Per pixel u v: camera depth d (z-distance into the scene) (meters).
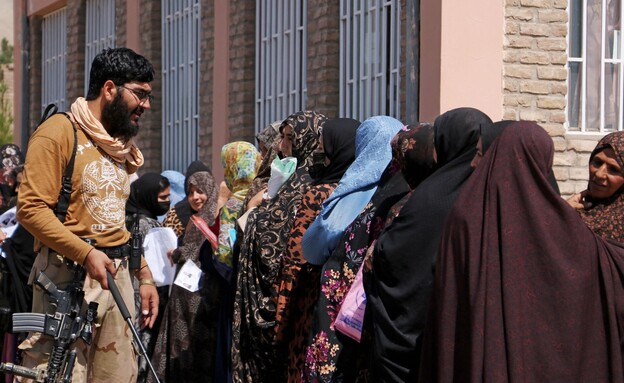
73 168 4.88
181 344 6.40
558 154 7.31
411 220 3.83
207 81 10.64
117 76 4.95
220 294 6.35
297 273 4.98
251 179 6.28
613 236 4.12
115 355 5.02
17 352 6.89
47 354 4.86
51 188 4.82
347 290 4.39
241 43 9.93
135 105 5.00
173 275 6.66
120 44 12.56
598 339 3.40
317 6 8.71
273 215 5.30
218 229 6.32
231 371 5.71
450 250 3.49
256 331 5.30
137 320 6.54
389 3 7.82
